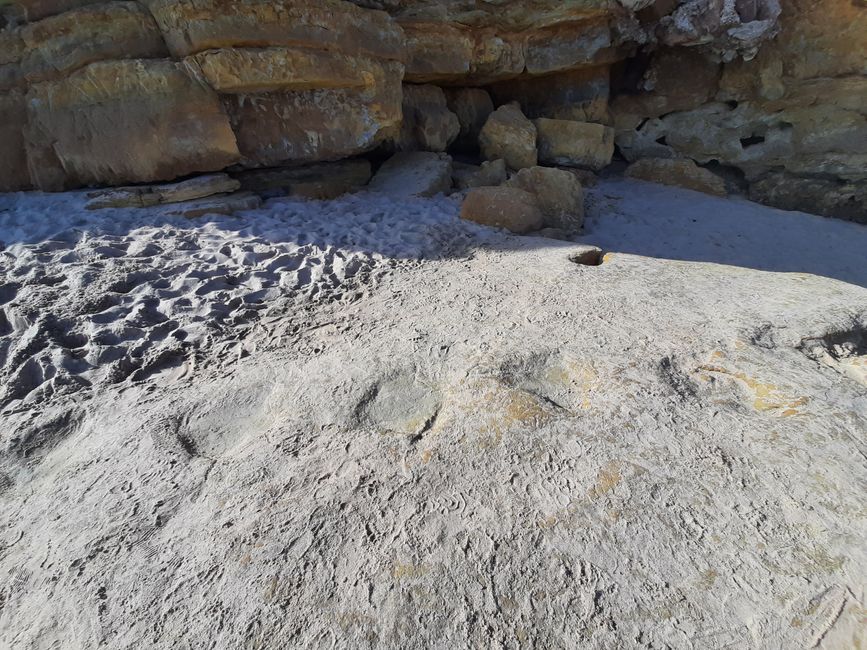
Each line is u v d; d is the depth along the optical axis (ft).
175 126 16.85
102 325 10.57
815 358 8.66
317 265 13.69
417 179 21.57
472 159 28.09
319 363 9.46
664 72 28.50
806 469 6.28
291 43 17.26
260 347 10.17
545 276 12.85
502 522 5.94
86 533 6.22
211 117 17.19
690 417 7.27
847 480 6.09
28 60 16.51
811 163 26.78
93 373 9.40
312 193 19.66
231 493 6.63
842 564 5.18
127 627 5.14
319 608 5.16
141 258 13.25
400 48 20.48
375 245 15.10
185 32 16.17
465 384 8.36
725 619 4.81
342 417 7.97
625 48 27.61
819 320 9.61
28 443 7.86
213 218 16.16
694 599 4.99
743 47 25.18
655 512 5.89
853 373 8.18
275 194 19.69
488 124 25.66
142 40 16.65
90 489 6.89
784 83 26.27
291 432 7.68
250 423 8.14
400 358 9.39
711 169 29.84
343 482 6.67
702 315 10.23
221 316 11.19
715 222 22.68
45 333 10.12
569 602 5.06
